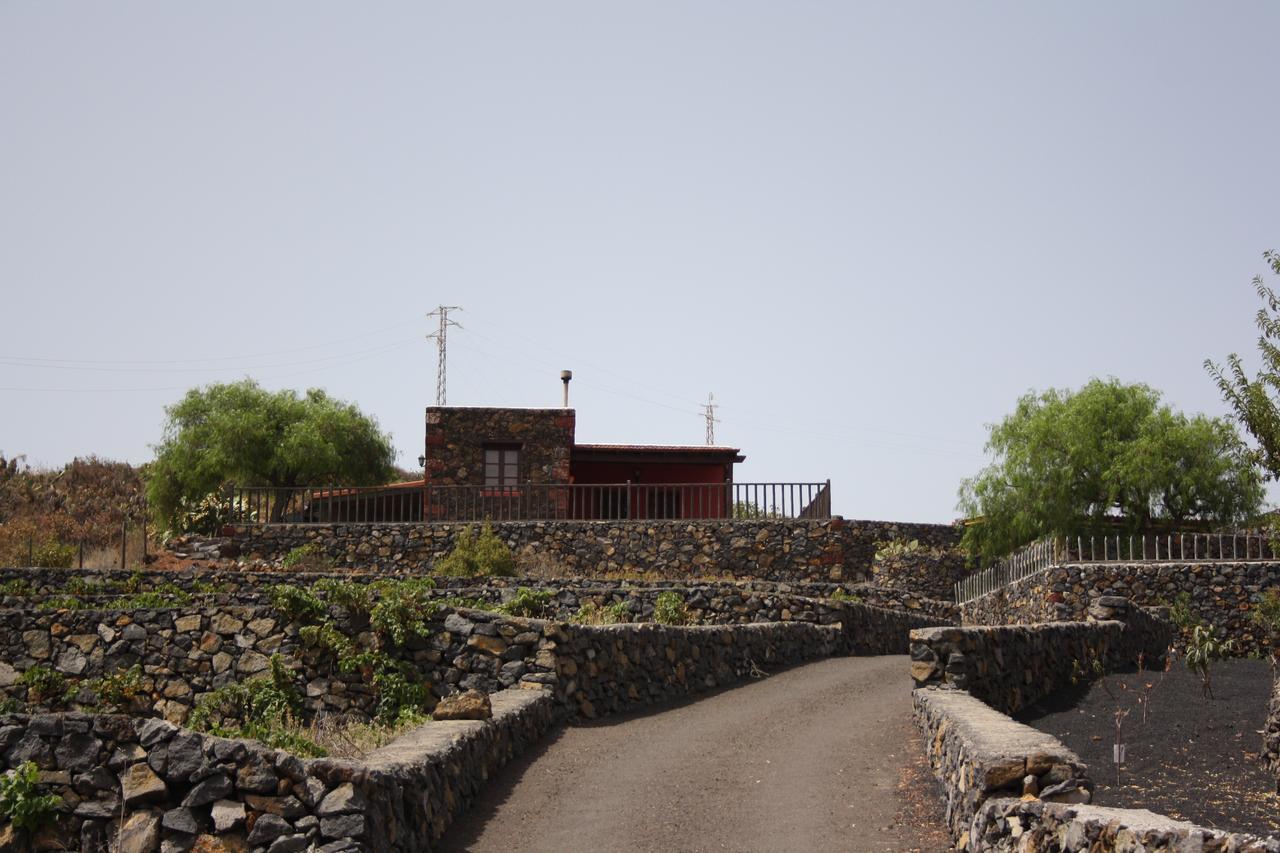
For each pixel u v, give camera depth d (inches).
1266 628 908.6
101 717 443.5
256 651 794.2
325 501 1503.4
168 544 1333.7
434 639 741.3
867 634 1072.8
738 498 1369.3
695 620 991.6
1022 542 1259.8
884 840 448.1
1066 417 1278.3
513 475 1488.7
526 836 463.2
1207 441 1249.4
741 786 532.1
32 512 1755.7
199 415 1617.9
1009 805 385.4
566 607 1010.7
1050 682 758.5
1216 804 500.7
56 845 432.8
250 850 413.1
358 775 413.1
